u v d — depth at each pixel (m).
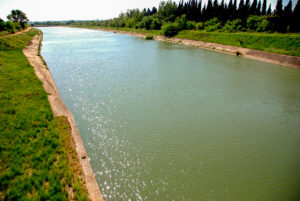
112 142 12.86
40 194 7.44
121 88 22.45
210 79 26.38
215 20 73.38
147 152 12.06
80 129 14.19
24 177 8.16
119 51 49.09
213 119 16.22
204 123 15.57
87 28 176.75
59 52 46.56
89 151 11.91
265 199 9.23
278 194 9.52
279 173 10.84
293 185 10.07
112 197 8.99
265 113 17.47
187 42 65.50
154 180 10.05
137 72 29.19
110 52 47.44
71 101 18.80
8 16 96.44
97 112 16.78
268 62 37.38
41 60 34.16
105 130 14.17
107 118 15.84
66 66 32.34
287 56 35.12
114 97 19.92
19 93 16.33
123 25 135.12
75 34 109.50
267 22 52.53
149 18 102.38
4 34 56.38
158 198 9.05
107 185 9.62
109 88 22.39
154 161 11.35
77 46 58.12
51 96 17.48
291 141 13.66
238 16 70.25
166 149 12.41
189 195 9.29
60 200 7.41
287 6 51.72
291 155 12.27
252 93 21.88
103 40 77.31
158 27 96.06
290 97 20.92
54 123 12.74
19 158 9.12
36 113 13.41
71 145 10.96
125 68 31.47
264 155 12.22
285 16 48.34
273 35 43.59
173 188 9.62
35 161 9.11
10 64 25.28
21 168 8.62
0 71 21.34
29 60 29.69
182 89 22.55
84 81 24.67
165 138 13.50
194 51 50.12
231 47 48.75
